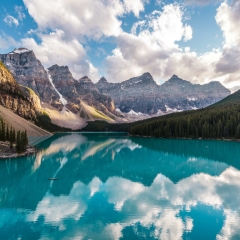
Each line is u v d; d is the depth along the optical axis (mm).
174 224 26547
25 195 36812
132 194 37375
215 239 23266
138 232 24656
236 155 81000
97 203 33250
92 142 140750
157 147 107750
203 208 31172
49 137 181500
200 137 149750
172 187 41406
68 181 46031
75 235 24000
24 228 25469
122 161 71000
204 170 56000
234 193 37562
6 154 70750
